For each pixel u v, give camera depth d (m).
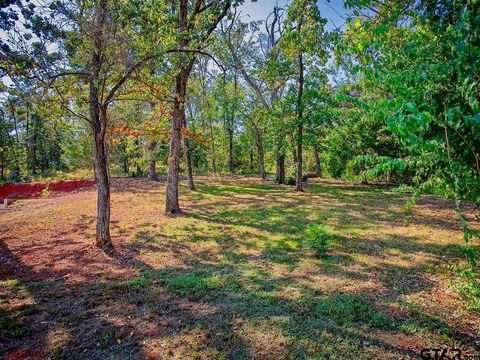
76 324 4.11
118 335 3.82
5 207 15.00
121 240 8.40
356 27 3.47
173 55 7.86
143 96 8.73
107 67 6.75
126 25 6.77
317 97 14.96
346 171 18.06
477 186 2.65
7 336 3.83
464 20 2.03
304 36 12.08
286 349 3.44
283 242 7.72
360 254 6.62
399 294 4.71
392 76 2.44
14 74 6.06
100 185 7.61
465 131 2.40
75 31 6.39
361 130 15.48
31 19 5.77
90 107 7.37
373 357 3.27
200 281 5.41
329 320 4.02
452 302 4.40
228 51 19.47
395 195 15.16
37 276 6.03
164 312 4.37
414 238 7.69
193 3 11.27
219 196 15.45
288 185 20.06
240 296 4.79
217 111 23.83
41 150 37.00
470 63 2.06
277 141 18.31
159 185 19.88
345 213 10.88
